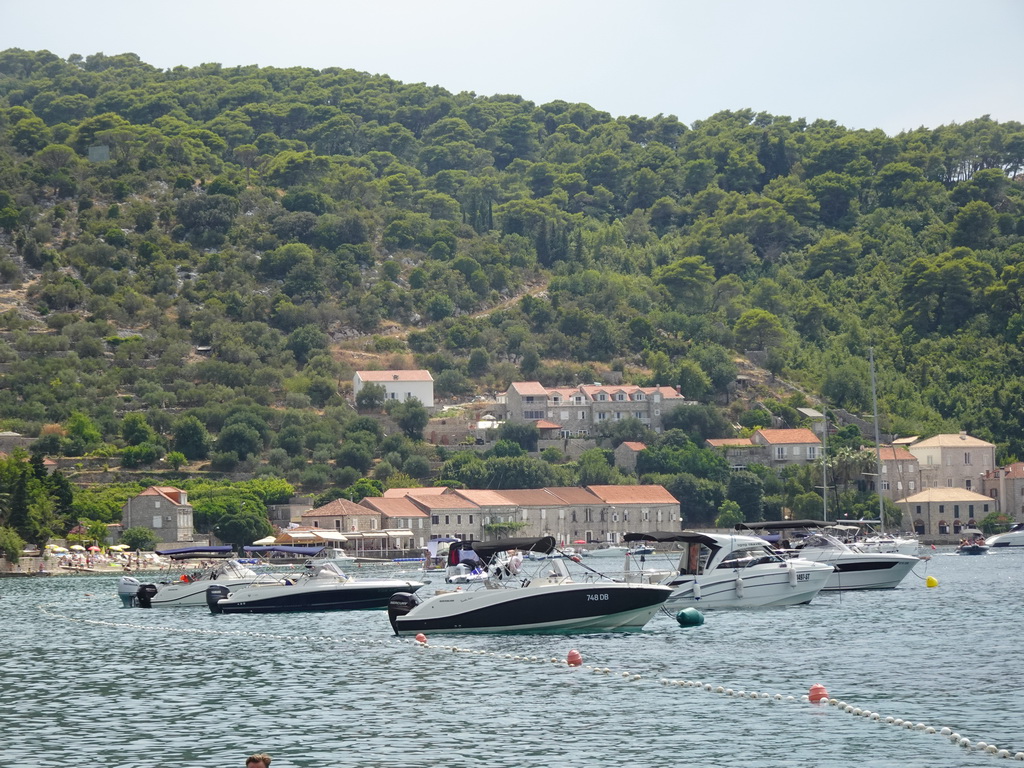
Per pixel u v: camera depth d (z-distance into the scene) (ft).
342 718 310.04
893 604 593.42
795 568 570.46
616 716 308.60
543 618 468.34
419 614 479.00
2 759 270.05
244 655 437.58
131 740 287.28
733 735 286.46
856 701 323.57
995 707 312.50
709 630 482.28
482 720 305.73
